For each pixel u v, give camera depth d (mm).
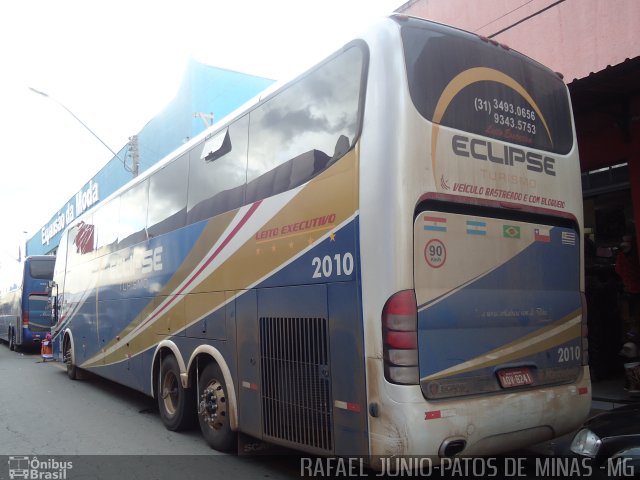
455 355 4168
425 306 4047
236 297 5723
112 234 9773
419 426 3857
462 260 4305
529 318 4699
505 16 8906
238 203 5855
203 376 6422
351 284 4254
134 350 8422
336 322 4367
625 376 7914
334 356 4375
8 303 23266
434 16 10117
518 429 4414
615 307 8727
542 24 8391
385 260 4000
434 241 4164
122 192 9438
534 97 5137
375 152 4160
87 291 11078
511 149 4773
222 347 5961
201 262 6492
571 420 4852
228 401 5789
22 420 8094
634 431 3846
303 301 4723
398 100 4172
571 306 5086
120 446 6527
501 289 4531
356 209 4262
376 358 4004
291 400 4848
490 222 4543
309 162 4844
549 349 4836
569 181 5242
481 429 4145
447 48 4590
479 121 4617
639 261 8133
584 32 7844
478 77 4723
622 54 7391
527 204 4797
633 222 8703
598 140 8891
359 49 4508
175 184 7422
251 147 5742
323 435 4480
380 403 3963
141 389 8133
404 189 4043
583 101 8305
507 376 4473
